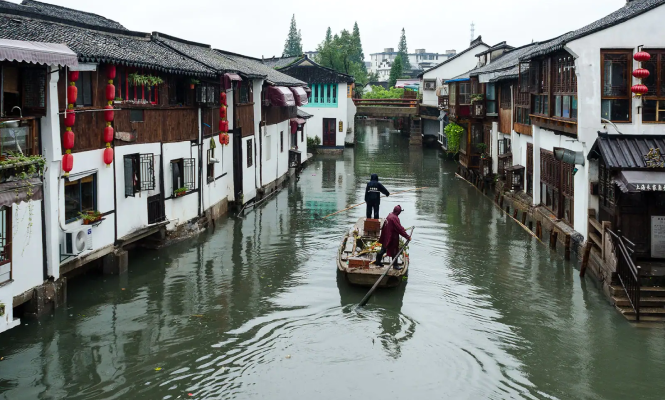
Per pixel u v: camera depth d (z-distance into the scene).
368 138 55.88
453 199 26.27
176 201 17.84
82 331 11.52
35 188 10.46
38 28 13.30
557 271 15.65
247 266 15.95
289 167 32.75
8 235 10.32
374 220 16.98
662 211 13.46
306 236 19.28
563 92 16.52
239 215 22.20
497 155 28.11
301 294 13.90
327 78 44.22
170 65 16.14
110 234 14.39
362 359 10.75
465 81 32.25
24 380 9.68
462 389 9.77
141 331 11.66
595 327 12.04
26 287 11.34
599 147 13.83
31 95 11.45
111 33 17.23
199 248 17.58
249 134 24.25
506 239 19.08
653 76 14.19
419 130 49.56
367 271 13.80
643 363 10.58
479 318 12.62
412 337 11.68
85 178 13.37
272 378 10.02
